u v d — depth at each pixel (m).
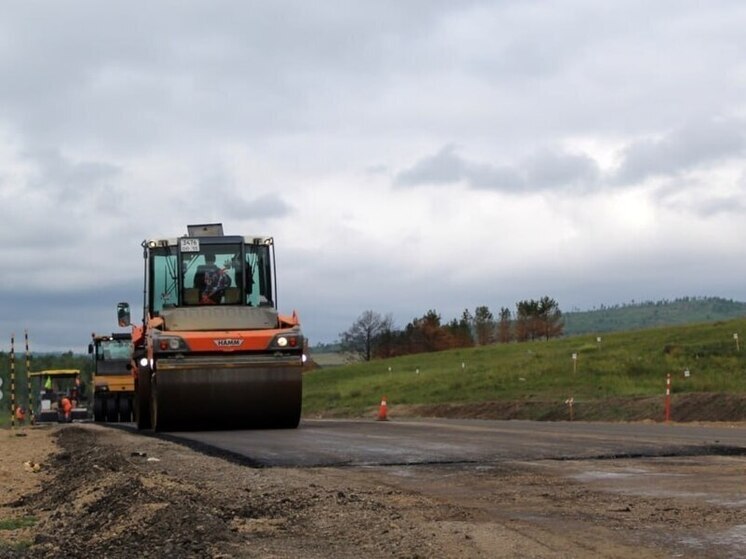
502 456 14.91
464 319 118.00
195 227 24.53
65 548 8.36
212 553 7.77
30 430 29.25
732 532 8.41
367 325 115.44
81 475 13.92
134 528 8.86
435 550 7.75
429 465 13.95
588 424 28.23
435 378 63.34
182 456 15.91
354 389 65.94
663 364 51.94
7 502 12.58
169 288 23.88
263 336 21.66
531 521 9.10
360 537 8.42
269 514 9.64
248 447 16.95
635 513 9.50
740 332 60.09
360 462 14.39
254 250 24.19
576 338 81.06
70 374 53.28
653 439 18.28
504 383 55.16
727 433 21.00
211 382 21.42
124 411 44.22
